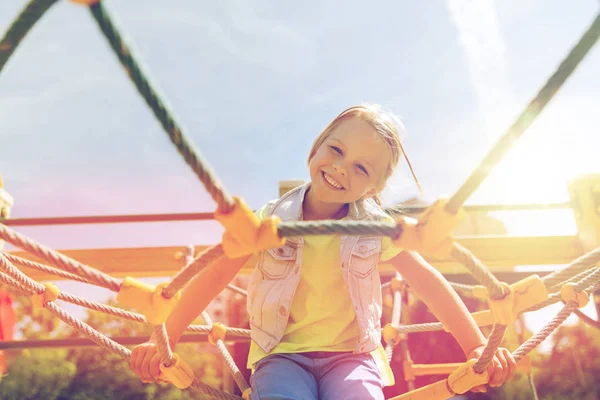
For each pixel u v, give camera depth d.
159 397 12.78
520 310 1.33
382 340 3.72
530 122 0.95
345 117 1.98
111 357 13.59
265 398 1.54
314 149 2.05
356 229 1.11
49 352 13.54
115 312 1.94
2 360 3.45
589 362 10.58
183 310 1.87
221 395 1.75
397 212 2.35
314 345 1.74
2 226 1.11
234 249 1.12
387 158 1.97
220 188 1.01
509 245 3.57
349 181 1.88
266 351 1.75
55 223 3.45
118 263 3.56
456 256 1.18
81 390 13.09
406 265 2.00
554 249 3.55
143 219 3.45
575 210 3.55
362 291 1.85
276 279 1.83
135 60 0.81
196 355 12.35
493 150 1.00
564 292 1.73
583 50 0.87
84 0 0.76
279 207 2.04
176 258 3.06
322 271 1.84
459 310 1.93
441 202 1.10
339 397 1.56
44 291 1.75
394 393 3.76
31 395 12.88
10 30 0.86
